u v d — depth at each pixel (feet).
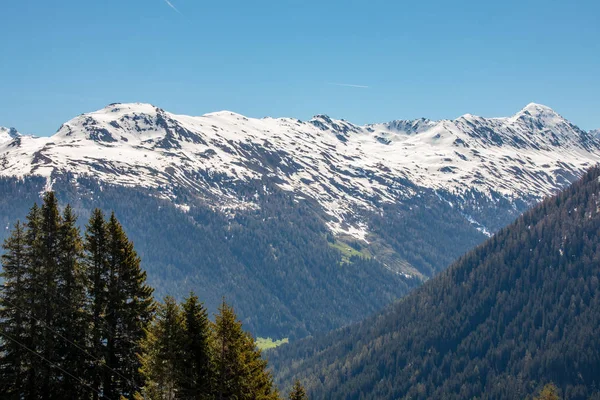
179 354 136.67
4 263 154.71
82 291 161.27
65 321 157.38
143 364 146.00
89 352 158.71
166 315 139.23
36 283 154.71
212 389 135.95
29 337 152.87
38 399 153.38
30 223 159.12
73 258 162.09
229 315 138.62
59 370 155.43
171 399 139.23
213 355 138.31
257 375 144.15
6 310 152.25
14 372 151.43
